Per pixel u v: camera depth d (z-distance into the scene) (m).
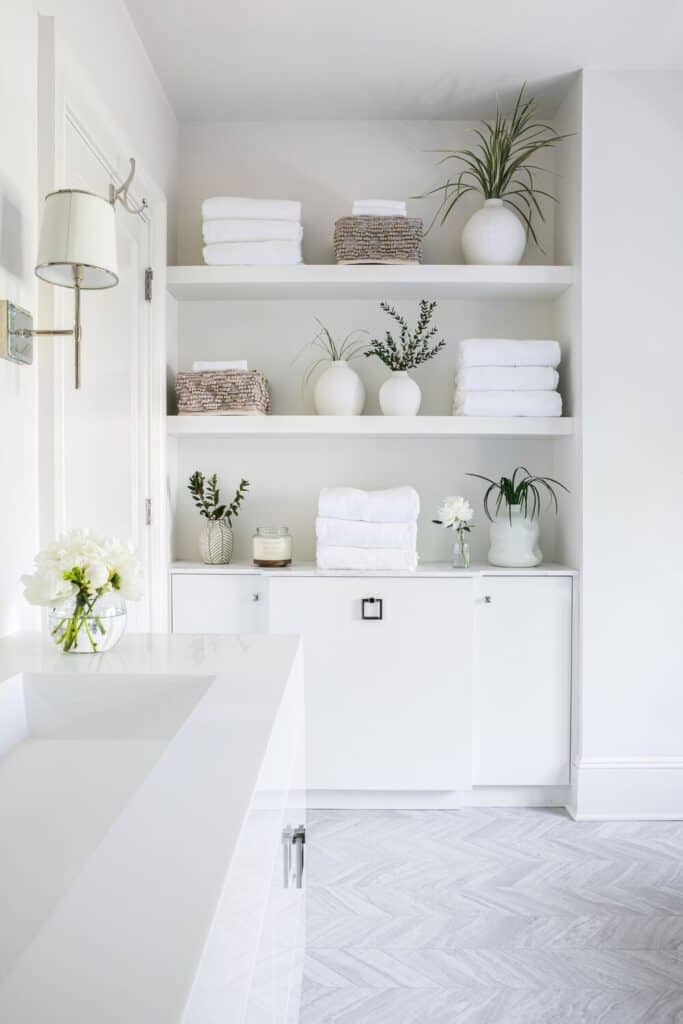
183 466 2.91
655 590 2.60
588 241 2.58
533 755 2.66
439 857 2.30
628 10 2.23
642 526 2.60
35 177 1.52
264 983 0.83
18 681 1.16
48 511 1.57
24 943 0.59
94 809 0.86
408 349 2.86
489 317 2.91
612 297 2.58
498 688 2.65
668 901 2.07
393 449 2.90
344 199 2.89
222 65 2.50
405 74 2.57
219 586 2.66
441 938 1.90
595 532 2.60
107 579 1.32
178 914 0.50
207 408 2.62
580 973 1.77
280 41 2.37
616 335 2.59
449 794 2.66
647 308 2.59
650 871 2.24
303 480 2.91
